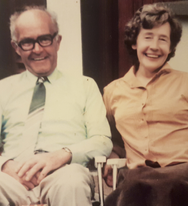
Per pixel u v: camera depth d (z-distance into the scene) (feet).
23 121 5.87
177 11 5.53
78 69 5.93
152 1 5.69
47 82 5.93
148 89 5.66
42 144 5.77
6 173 5.60
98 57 5.91
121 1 5.77
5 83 5.99
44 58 5.86
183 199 4.81
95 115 5.77
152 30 5.57
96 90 5.88
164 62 5.65
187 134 5.52
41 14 5.78
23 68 5.98
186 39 5.60
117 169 5.54
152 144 5.55
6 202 5.52
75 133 5.76
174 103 5.57
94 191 5.56
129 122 5.67
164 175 4.95
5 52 5.95
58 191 5.30
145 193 4.90
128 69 5.82
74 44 5.89
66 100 5.86
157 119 5.58
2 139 5.92
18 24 5.79
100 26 5.86
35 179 5.52
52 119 5.82
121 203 4.95
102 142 5.64
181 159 5.43
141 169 5.13
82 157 5.58
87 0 5.81
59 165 5.51
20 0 5.83
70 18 5.84
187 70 5.62
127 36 5.71
